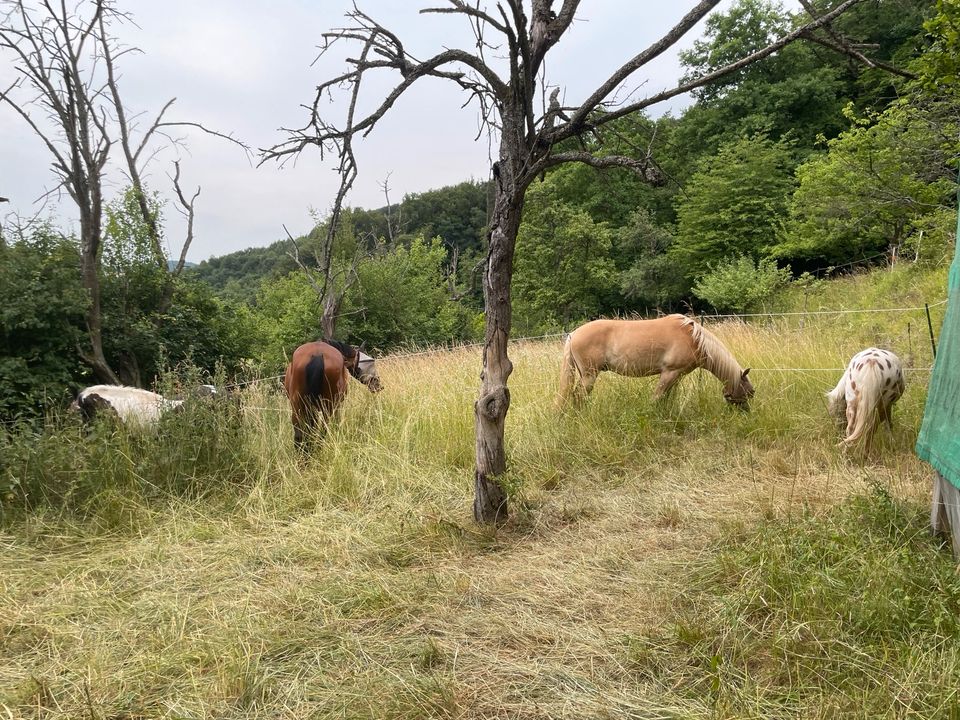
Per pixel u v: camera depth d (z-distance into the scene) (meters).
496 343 4.36
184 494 5.17
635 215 23.53
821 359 7.24
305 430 5.92
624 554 3.85
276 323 18.08
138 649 3.05
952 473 3.26
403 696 2.56
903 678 2.36
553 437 6.05
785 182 20.38
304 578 3.74
